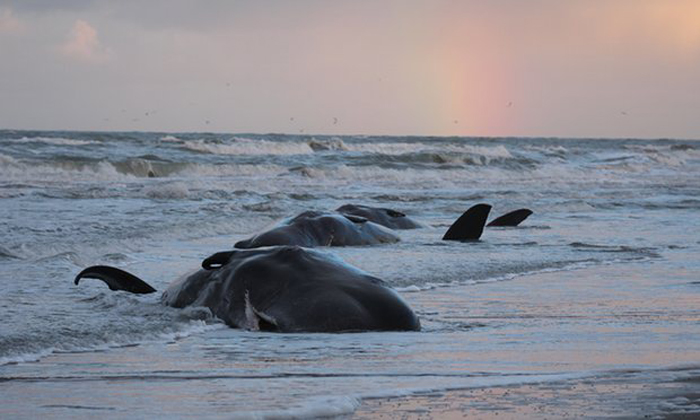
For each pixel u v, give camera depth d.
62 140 128.62
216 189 69.25
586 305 23.84
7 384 14.01
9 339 17.19
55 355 16.53
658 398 13.14
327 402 12.48
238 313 19.83
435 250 35.78
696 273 31.08
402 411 12.30
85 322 19.42
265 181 85.56
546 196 72.56
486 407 12.55
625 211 61.03
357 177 98.00
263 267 20.33
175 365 15.75
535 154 161.75
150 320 19.81
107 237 38.06
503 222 49.16
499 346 17.75
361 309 19.42
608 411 12.34
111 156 107.25
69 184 74.56
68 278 26.34
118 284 23.86
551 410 12.41
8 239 35.75
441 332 19.45
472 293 26.02
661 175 121.94
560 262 33.12
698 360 16.31
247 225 45.91
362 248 35.62
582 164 139.00
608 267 32.44
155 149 126.25
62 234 38.31
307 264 20.34
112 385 13.99
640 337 18.97
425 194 72.19
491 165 113.38
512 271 30.77
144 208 52.47
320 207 57.19
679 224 51.53
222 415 11.75
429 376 14.80
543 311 22.78
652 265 33.12
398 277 28.28
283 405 12.58
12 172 87.38
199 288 21.14
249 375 14.89
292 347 17.50
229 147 133.75
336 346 17.58
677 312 22.77
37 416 11.91
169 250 35.59
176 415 11.96
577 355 16.78
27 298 22.73
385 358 16.44
